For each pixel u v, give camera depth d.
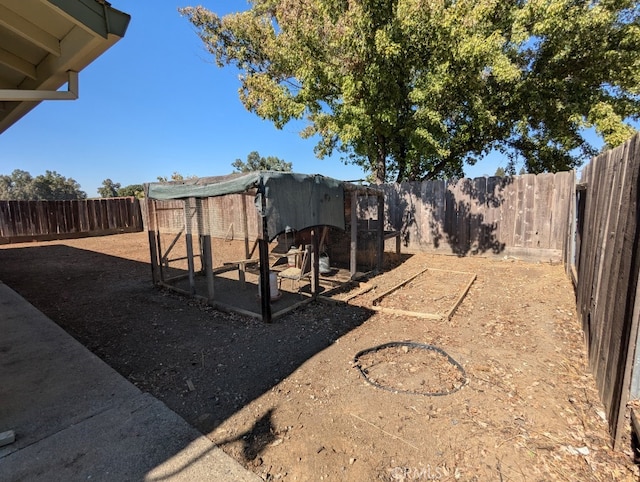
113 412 2.37
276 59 8.95
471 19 7.16
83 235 14.03
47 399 2.52
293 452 2.00
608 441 2.04
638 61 8.50
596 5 7.80
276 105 8.70
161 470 1.83
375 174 10.88
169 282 6.23
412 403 2.49
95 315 4.59
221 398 2.59
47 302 5.20
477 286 5.77
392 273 6.87
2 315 4.42
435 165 11.88
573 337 3.59
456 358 3.20
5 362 3.12
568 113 9.22
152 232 5.97
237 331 3.99
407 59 7.83
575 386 2.65
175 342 3.68
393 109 8.28
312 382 2.81
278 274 5.60
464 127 10.03
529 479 1.77
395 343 3.54
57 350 3.38
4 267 8.01
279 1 8.45
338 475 1.83
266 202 4.02
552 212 7.31
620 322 2.04
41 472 1.81
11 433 2.07
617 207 2.39
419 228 9.12
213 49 9.73
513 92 9.55
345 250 7.91
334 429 2.21
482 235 8.19
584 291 3.71
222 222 11.72
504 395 2.56
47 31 2.60
